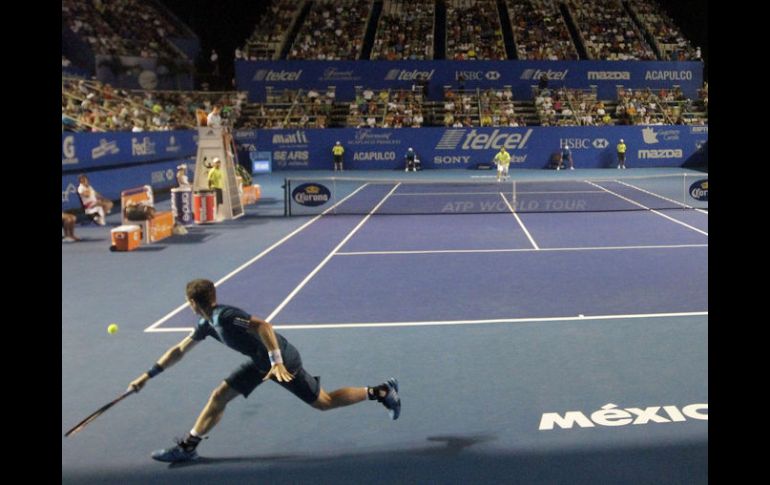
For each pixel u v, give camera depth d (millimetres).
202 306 6160
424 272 14578
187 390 8211
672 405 7488
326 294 12734
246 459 6492
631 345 9539
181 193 21906
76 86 32938
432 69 46406
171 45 43750
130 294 12945
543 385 8141
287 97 45625
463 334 10195
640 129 42781
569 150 42688
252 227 21281
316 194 23984
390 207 26141
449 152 42781
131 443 6840
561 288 12953
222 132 22844
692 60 48125
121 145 27953
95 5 40656
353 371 8711
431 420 7254
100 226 21938
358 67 46219
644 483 5887
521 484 5910
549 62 46531
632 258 15750
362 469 6242
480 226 21094
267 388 8266
